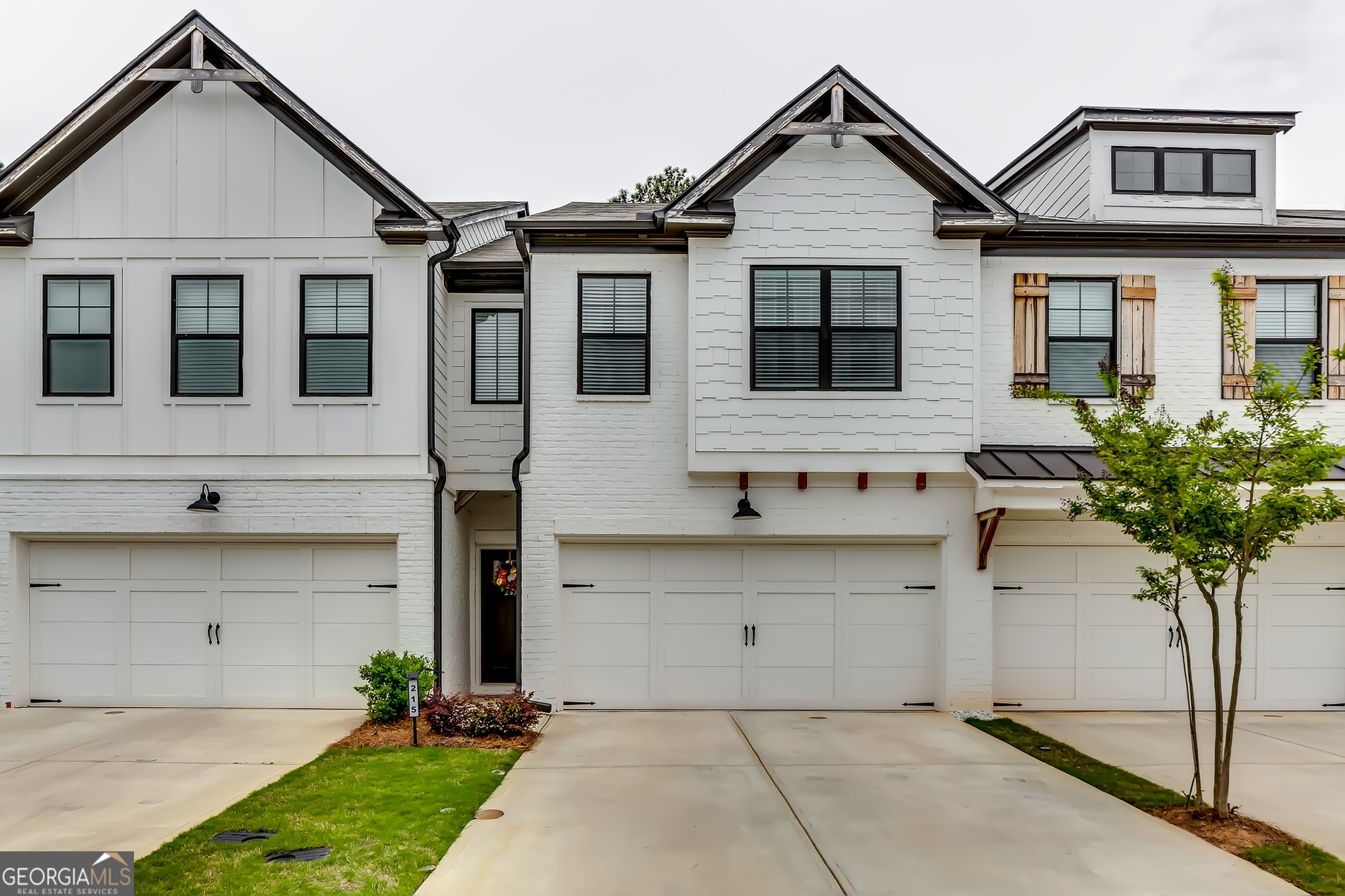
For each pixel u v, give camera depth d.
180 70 10.99
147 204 11.17
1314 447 6.52
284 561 11.30
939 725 10.65
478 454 12.20
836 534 11.41
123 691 11.27
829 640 11.64
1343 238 11.75
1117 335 11.78
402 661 10.36
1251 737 10.22
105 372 11.20
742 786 7.98
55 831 6.67
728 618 11.62
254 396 11.12
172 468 11.12
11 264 11.20
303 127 11.22
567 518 11.44
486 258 12.78
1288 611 11.86
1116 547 11.80
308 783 7.85
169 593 11.32
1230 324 7.25
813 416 11.14
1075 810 7.36
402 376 11.16
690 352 11.16
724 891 5.64
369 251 11.19
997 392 11.75
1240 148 13.66
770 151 11.25
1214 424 7.40
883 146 11.24
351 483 11.10
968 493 11.47
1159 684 11.78
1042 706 11.71
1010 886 5.78
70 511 11.12
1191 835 6.76
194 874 5.74
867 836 6.68
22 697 11.21
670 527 11.42
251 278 11.16
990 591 11.46
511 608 13.06
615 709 11.50
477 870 5.93
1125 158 13.62
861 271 11.21
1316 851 6.42
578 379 11.49
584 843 6.46
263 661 11.29
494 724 9.70
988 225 10.96
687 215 11.05
